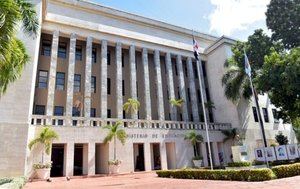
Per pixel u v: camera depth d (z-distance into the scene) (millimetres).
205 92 37312
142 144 27422
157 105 32844
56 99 28172
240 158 18484
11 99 19609
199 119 35500
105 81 29109
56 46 27828
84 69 30969
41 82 28062
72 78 27500
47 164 19812
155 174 21391
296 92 22297
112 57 33312
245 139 31719
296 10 26484
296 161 19578
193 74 36406
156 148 29250
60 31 28781
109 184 14852
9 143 18406
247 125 32812
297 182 10172
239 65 31797
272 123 36438
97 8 31781
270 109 37250
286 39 27859
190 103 36500
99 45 32875
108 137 23203
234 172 12852
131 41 32969
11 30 10070
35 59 22219
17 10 10320
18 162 18203
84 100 27547
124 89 32750
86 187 13570
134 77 31375
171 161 27547
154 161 28984
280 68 23047
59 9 29578
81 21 30359
